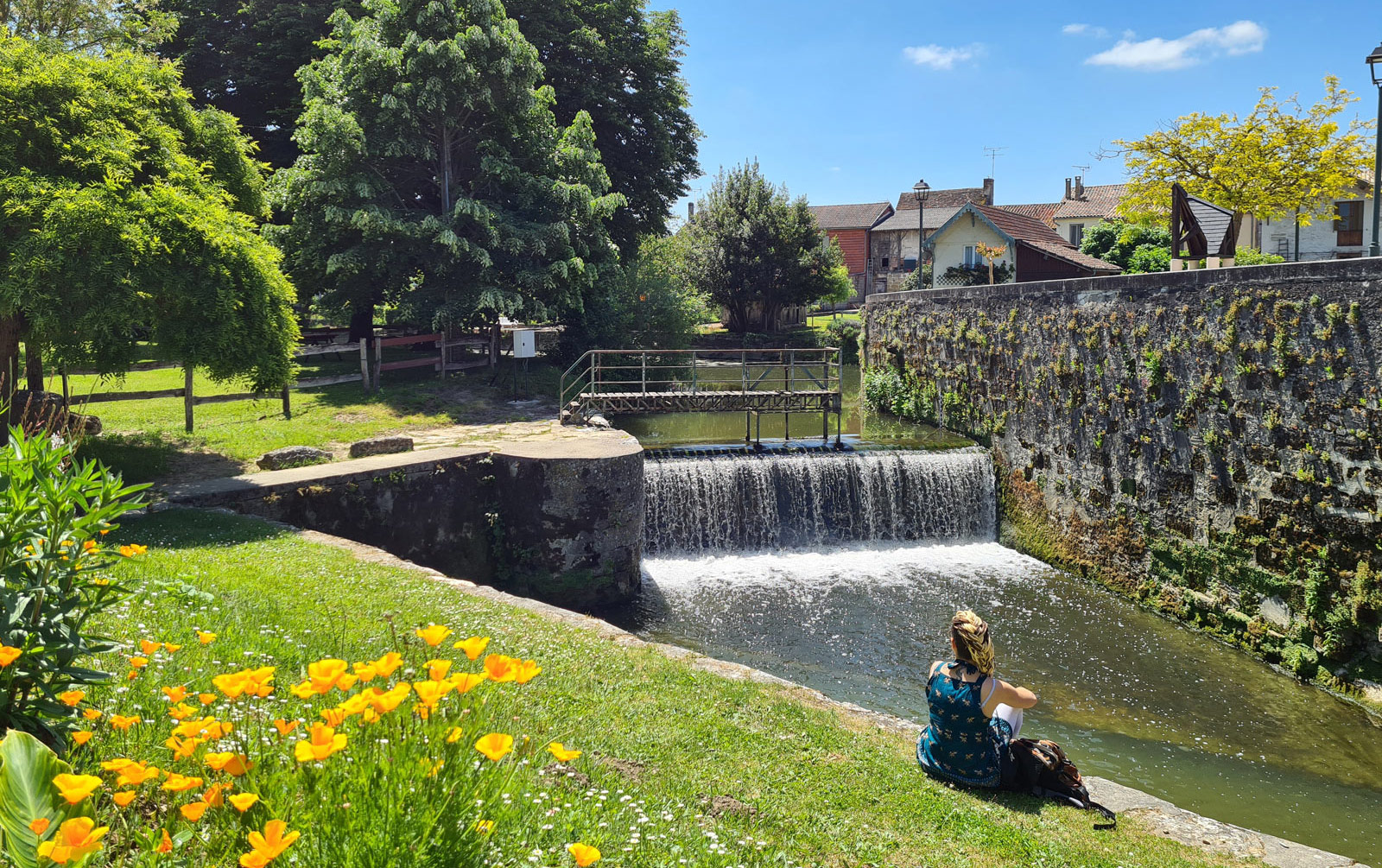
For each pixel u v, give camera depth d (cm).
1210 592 1319
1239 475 1263
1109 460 1533
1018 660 1222
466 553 1410
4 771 234
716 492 1683
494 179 2445
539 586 1392
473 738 268
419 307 2341
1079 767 944
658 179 3362
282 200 2266
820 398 1964
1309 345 1148
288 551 948
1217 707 1085
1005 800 520
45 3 1988
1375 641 1071
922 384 2411
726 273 4431
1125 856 458
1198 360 1331
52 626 321
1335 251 4078
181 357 1196
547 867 315
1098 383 1562
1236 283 1256
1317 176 3077
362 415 1922
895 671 1176
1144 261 4128
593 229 2600
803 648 1248
